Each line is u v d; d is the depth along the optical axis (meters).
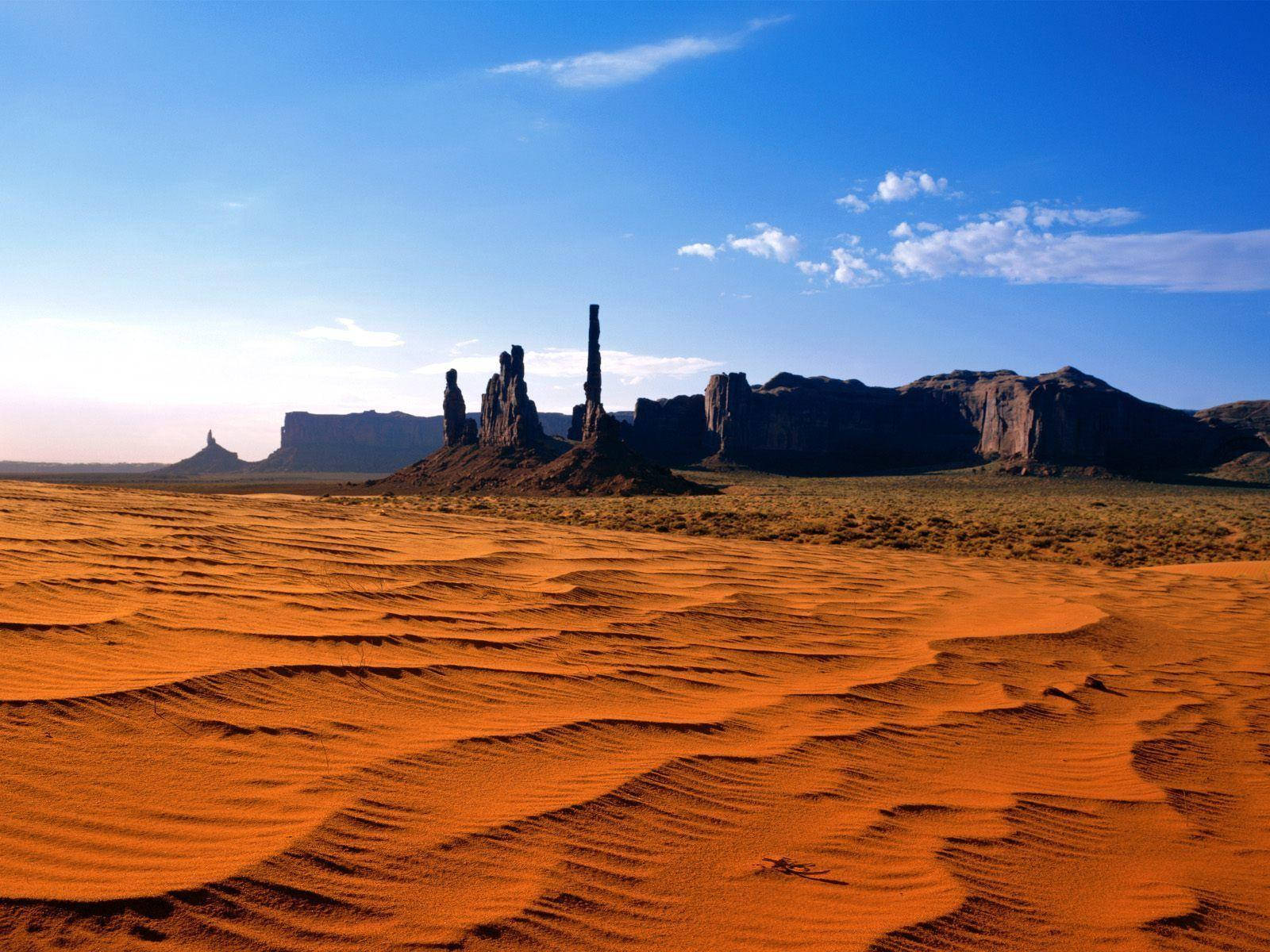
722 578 16.17
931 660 10.38
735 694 8.09
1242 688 10.28
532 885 3.93
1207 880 4.83
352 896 3.65
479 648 8.72
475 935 3.46
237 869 3.71
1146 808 5.96
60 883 3.42
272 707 6.09
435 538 18.52
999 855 4.89
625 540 22.91
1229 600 18.64
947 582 19.02
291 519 20.30
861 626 12.44
